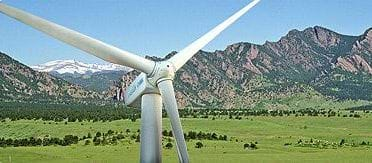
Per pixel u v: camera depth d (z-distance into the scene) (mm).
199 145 176875
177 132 37031
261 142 199625
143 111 38312
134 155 152125
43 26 37500
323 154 153500
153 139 38125
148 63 38188
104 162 134375
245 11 44281
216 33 42094
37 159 146875
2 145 184500
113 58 38500
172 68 38125
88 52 38688
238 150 167375
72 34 37906
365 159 139000
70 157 149375
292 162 130500
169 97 37469
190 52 40188
